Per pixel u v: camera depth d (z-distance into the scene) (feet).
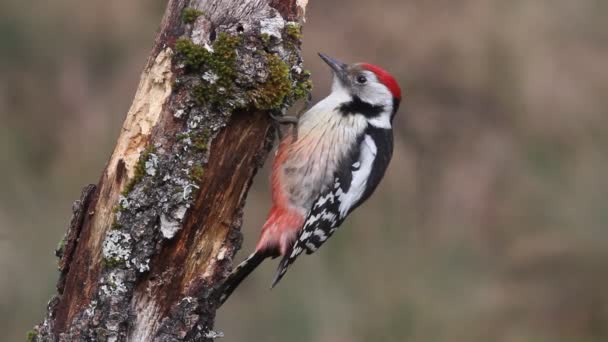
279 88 20.66
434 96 53.42
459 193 51.31
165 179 19.88
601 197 51.93
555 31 55.26
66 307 20.22
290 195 25.45
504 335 47.11
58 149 47.37
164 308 20.27
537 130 53.67
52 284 40.83
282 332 43.04
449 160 52.44
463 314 46.44
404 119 52.60
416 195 50.70
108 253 19.71
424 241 48.91
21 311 39.93
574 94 54.29
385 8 53.67
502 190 52.13
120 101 48.55
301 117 25.81
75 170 46.62
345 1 53.67
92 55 49.32
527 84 53.88
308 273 44.75
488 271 49.52
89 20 49.39
